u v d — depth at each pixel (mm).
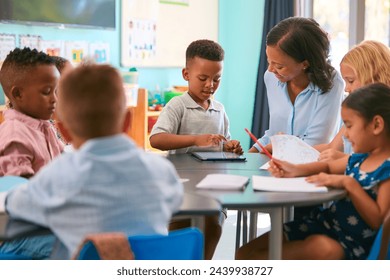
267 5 5223
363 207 1683
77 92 1269
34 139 1908
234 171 2006
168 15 5055
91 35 4543
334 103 2520
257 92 5320
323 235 1789
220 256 3109
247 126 5516
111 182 1221
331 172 1889
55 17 4230
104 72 1296
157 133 2441
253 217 2637
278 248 1637
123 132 1411
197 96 2553
